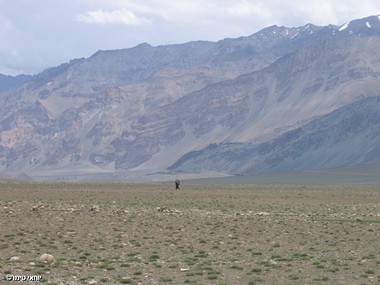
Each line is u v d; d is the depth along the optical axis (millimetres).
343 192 133000
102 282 34688
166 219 68688
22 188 137000
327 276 37406
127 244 49750
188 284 34719
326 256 45188
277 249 48688
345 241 53312
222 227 62188
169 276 37125
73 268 38719
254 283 35219
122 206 87188
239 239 53938
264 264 41250
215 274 37562
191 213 76938
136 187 154875
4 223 60719
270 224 65375
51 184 162750
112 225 61938
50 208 79750
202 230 59562
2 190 124438
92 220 65812
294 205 94812
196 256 44656
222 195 119312
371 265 41062
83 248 47375
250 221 68188
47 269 37875
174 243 50906
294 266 40750
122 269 39094
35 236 53000
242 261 42656
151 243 50688
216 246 49531
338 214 78938
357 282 35625
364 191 138750
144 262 41750
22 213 71750
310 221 69125
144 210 79750
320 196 117375
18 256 42719
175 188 151625
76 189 137875
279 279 36500
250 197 112938
